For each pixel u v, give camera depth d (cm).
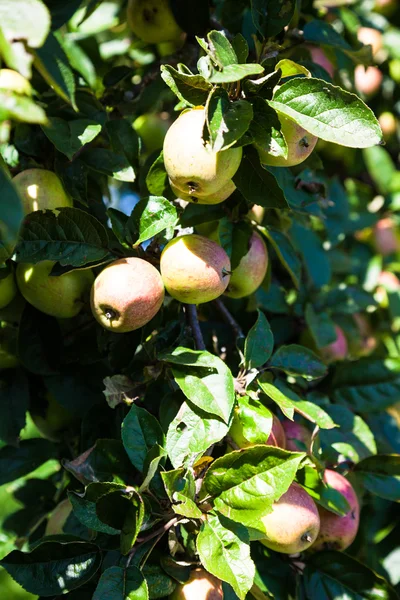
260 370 151
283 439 152
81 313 155
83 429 154
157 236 148
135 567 140
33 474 177
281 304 177
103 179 171
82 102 164
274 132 141
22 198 150
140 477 147
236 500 141
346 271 203
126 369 152
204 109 142
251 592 153
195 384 144
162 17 167
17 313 156
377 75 209
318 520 149
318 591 155
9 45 134
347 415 166
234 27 168
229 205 152
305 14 171
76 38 183
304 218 169
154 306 145
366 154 219
